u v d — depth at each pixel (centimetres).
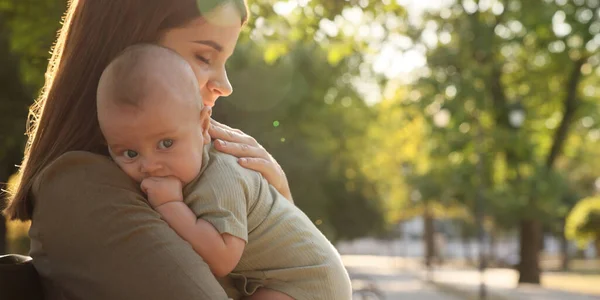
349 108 3478
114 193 201
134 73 204
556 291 3123
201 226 212
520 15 3397
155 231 200
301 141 3125
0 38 1593
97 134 218
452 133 3400
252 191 228
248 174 230
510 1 3409
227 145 233
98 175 202
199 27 224
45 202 204
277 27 1043
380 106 3919
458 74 3353
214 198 216
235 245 216
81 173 202
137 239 198
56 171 204
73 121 217
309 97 2984
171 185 211
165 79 205
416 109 3497
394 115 4134
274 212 234
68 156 203
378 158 4928
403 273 5316
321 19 1068
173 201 211
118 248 198
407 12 1147
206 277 202
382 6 1099
